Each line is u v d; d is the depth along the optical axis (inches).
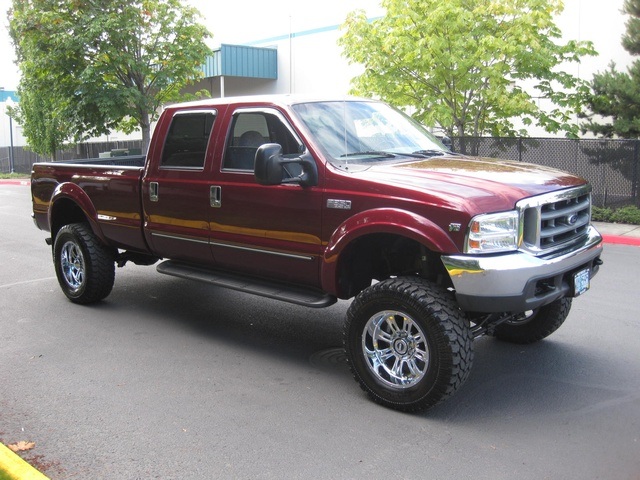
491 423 167.0
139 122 779.4
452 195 164.6
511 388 188.5
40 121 1052.5
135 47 732.0
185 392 189.5
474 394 184.7
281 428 165.9
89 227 279.4
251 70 912.3
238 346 229.1
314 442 158.4
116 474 145.0
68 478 143.6
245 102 214.4
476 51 506.6
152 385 194.9
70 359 217.2
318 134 197.6
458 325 163.5
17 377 201.8
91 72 693.3
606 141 499.2
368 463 148.2
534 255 165.2
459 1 505.0
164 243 239.9
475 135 563.2
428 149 220.2
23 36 724.7
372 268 197.5
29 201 738.8
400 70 546.9
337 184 185.0
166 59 751.1
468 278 159.2
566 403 178.4
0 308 279.1
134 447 157.0
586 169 510.9
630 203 494.9
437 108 515.2
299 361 214.2
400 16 518.6
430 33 512.7
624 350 218.1
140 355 220.5
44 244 439.2
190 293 301.7
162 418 172.6
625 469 143.9
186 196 226.2
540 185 174.1
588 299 280.1
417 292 166.1
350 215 181.8
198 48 752.3
